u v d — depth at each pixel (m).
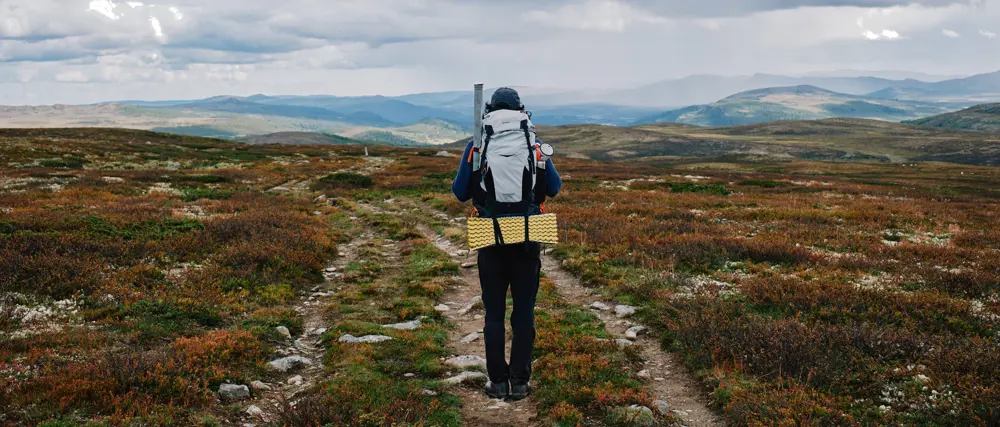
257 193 28.23
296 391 5.70
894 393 5.14
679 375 6.06
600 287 9.98
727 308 7.90
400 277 11.23
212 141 101.75
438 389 5.55
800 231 15.90
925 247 13.43
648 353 6.77
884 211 22.67
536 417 4.92
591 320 8.08
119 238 12.91
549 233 4.31
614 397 5.09
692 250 12.20
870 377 5.46
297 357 6.55
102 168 48.78
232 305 8.62
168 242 12.64
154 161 56.38
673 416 4.91
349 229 18.12
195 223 15.48
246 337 6.95
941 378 5.31
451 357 6.69
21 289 8.63
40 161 48.09
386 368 6.11
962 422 4.56
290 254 11.94
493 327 4.60
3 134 79.88
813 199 28.97
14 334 6.73
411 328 7.80
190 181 34.19
